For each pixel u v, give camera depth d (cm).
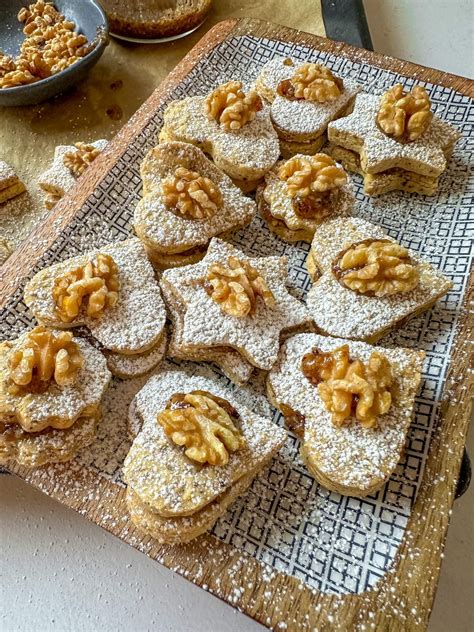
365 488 17
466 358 19
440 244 22
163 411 17
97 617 21
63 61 30
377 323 20
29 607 21
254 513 17
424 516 17
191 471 16
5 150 30
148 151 24
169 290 21
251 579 16
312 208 22
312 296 20
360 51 27
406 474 18
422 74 26
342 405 17
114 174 23
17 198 28
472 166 24
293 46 27
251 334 19
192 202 21
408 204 24
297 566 16
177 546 17
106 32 30
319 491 18
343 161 25
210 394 18
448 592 22
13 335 20
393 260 20
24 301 20
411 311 20
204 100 24
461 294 21
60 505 22
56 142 30
